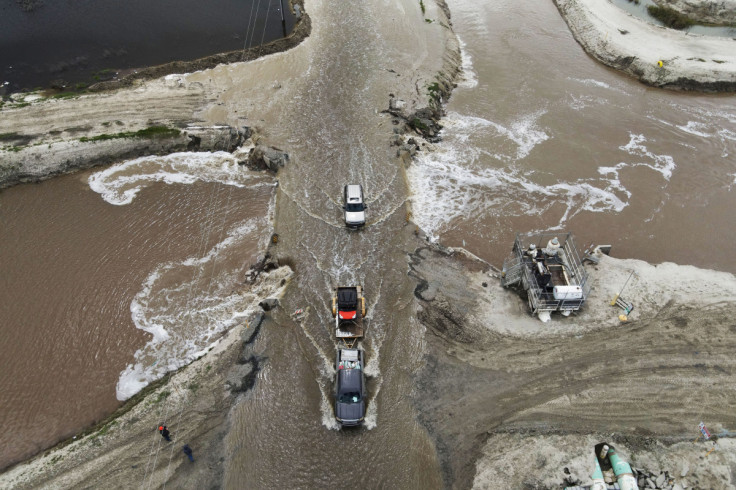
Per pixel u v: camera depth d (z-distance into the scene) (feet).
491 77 179.32
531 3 230.07
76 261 110.52
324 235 115.55
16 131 137.90
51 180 130.62
